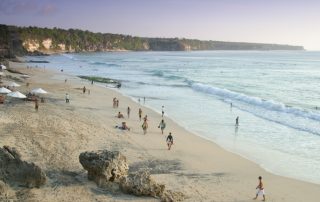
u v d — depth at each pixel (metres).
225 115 50.91
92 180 22.20
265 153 33.44
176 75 116.06
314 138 39.28
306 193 24.11
